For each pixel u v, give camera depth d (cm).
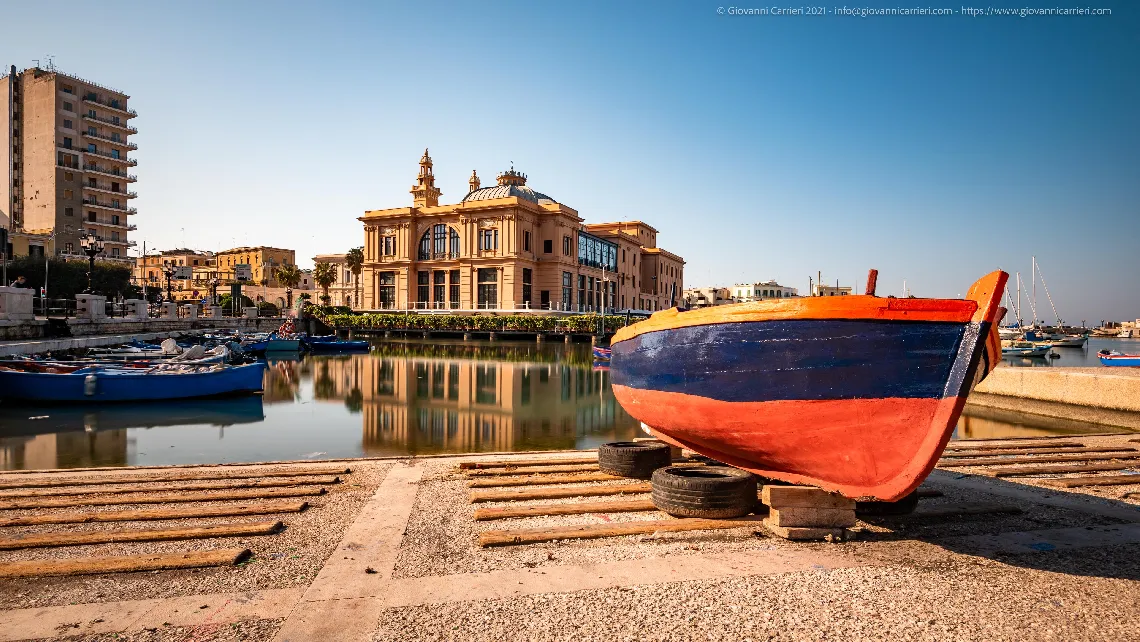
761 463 670
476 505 711
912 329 514
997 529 624
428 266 7206
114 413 1711
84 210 7831
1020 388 2047
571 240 7481
